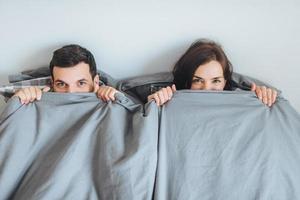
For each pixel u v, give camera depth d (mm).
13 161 888
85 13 1156
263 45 1179
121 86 1170
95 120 937
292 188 896
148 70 1229
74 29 1178
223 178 867
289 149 924
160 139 906
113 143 891
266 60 1198
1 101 1228
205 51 1036
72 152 880
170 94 980
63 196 852
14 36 1185
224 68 1056
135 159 850
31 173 902
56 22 1169
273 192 871
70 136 928
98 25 1171
